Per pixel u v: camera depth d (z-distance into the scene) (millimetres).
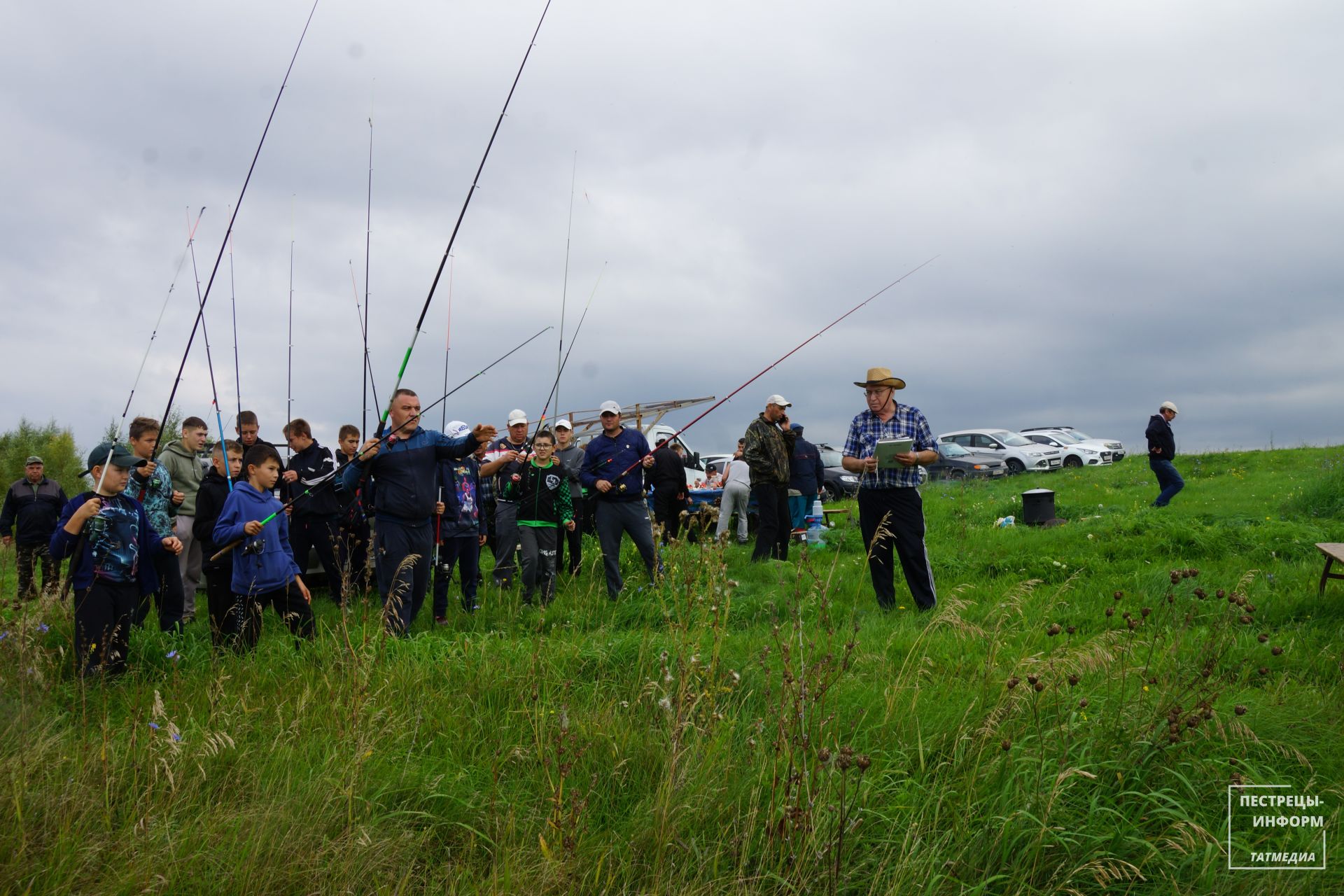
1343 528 10680
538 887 3105
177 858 3168
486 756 4188
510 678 5090
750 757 3902
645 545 8508
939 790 3705
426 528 6809
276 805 3484
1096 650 4457
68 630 5730
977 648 5867
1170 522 10461
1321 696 4836
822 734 3877
